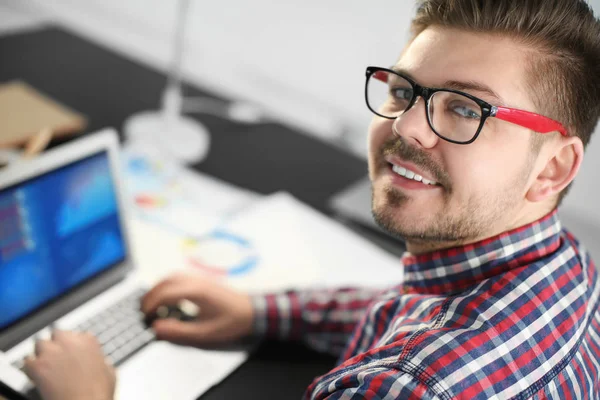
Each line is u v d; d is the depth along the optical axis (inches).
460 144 26.3
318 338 39.2
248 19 78.2
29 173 33.3
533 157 26.9
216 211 49.4
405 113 27.1
